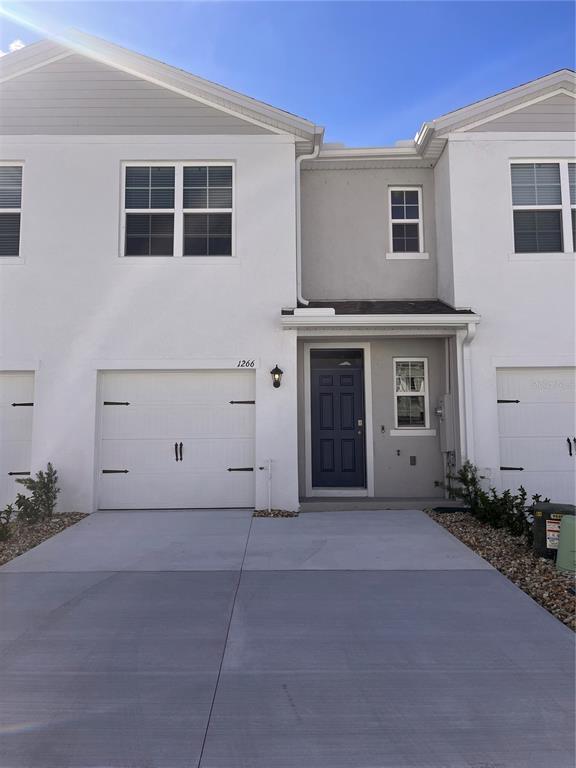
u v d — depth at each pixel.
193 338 9.62
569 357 9.66
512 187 9.98
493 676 3.99
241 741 3.27
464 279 9.76
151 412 9.70
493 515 8.29
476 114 9.77
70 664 4.18
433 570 6.35
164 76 9.73
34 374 9.59
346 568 6.43
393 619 4.99
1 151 9.71
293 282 9.71
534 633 4.70
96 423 9.52
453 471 9.95
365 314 9.30
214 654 4.34
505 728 3.38
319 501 9.81
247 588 5.80
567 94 9.94
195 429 9.70
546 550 6.70
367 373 10.58
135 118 9.84
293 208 9.84
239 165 9.87
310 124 9.71
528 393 9.76
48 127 9.77
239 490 9.64
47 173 9.73
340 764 3.07
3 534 7.71
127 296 9.64
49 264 9.62
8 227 9.79
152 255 9.80
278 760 3.11
